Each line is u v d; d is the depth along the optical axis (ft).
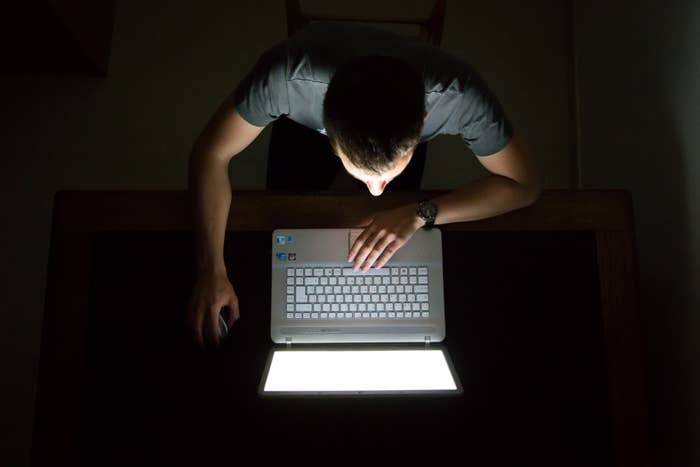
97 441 3.61
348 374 3.52
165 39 7.06
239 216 4.12
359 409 3.55
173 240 4.06
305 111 3.55
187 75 6.98
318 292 3.90
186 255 4.04
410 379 3.46
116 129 6.81
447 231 4.15
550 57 7.16
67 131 6.77
